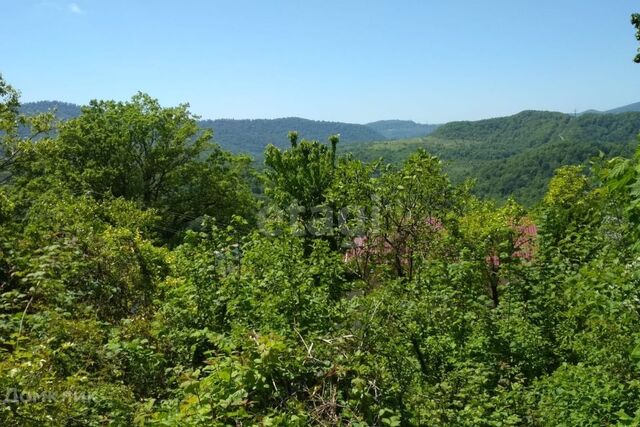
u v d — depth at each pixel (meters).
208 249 8.05
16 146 21.42
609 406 5.46
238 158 35.66
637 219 4.92
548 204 11.77
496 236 11.13
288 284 6.71
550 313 8.80
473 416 5.27
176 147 32.53
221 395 3.78
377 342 5.33
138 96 32.97
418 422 4.60
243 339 4.73
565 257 9.73
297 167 18.19
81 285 7.64
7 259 7.19
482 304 9.01
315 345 4.83
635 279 6.40
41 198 21.25
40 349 4.53
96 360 5.40
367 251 12.92
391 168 13.09
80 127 31.25
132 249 8.63
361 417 3.98
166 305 6.95
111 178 30.02
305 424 3.82
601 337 6.66
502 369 7.66
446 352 7.49
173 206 32.94
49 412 3.74
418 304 7.41
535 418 5.88
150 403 4.20
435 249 11.94
